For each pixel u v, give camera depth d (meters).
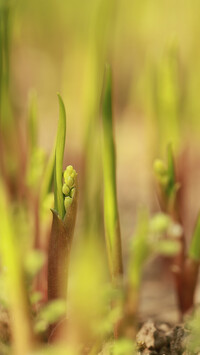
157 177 0.48
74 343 0.40
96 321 0.41
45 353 0.40
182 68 0.67
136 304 0.44
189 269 0.49
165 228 0.47
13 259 0.40
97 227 0.43
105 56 0.52
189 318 0.46
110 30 0.59
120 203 0.80
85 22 0.81
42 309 0.43
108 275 0.44
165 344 0.45
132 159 0.94
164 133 0.54
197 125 0.74
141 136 1.00
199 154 0.77
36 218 0.49
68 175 0.40
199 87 0.73
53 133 1.06
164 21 0.87
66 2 0.89
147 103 0.57
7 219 0.39
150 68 0.57
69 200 0.40
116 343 0.42
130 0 0.92
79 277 0.38
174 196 0.48
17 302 0.40
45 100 1.12
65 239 0.41
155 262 0.61
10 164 0.53
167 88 0.54
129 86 1.11
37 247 0.49
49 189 0.47
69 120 0.60
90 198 0.46
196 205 0.74
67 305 0.43
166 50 0.54
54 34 1.01
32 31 1.02
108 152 0.42
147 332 0.45
